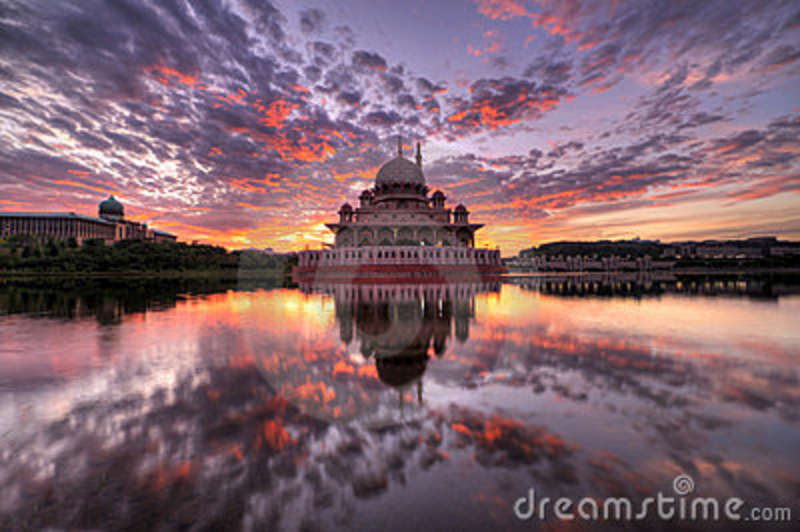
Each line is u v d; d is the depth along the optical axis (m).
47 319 17.83
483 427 5.39
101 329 14.84
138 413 6.19
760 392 7.12
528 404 6.34
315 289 34.06
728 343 11.95
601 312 19.72
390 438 5.06
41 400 6.86
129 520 3.42
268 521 3.33
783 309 21.20
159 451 4.82
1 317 18.61
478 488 3.86
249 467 4.39
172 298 28.98
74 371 8.79
